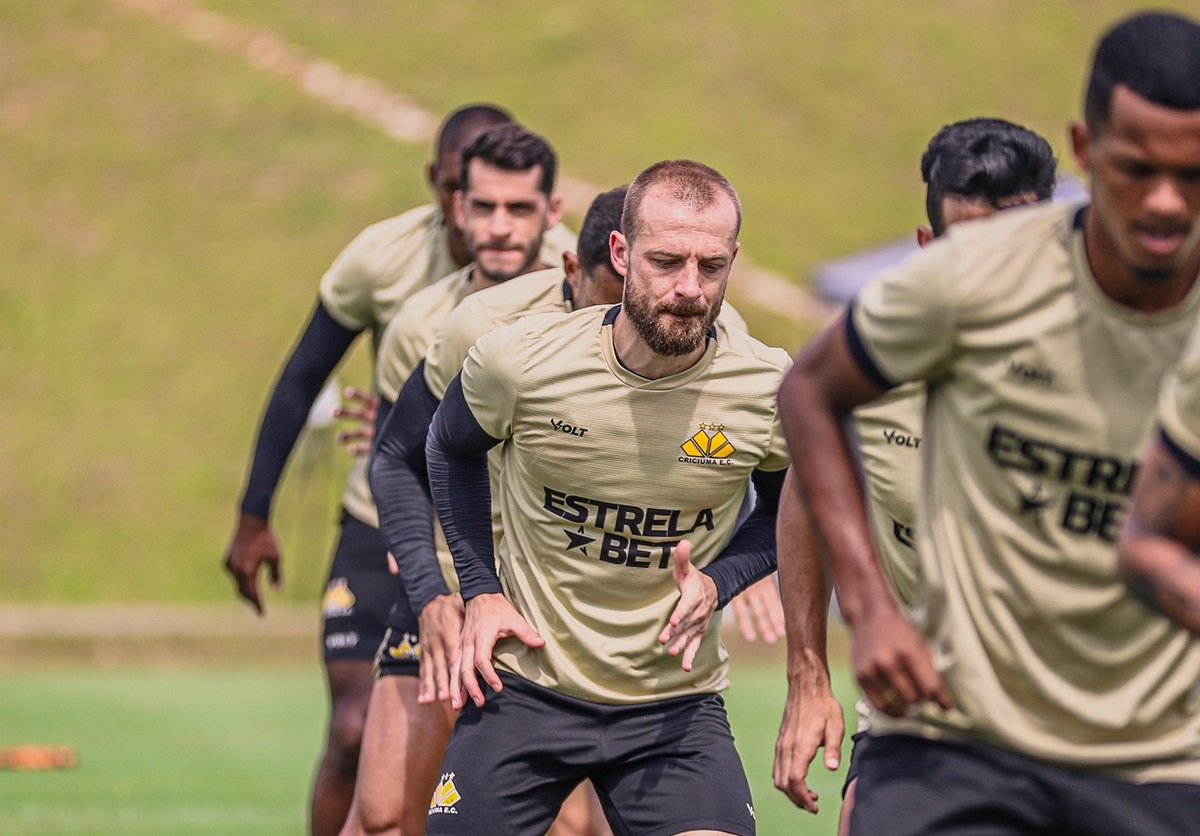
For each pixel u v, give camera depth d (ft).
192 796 98.12
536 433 49.26
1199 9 376.48
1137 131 30.19
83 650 166.30
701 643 50.85
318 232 272.10
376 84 319.06
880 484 46.57
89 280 258.16
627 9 352.28
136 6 332.60
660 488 49.29
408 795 59.41
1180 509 30.25
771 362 50.16
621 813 50.34
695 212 46.34
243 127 299.79
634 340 48.39
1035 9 371.76
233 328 249.75
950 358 34.19
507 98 320.91
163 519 215.92
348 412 75.82
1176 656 34.91
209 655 168.55
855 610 33.96
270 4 342.03
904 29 357.61
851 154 316.60
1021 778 35.70
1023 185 47.32
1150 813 35.06
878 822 36.70
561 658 50.08
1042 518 34.04
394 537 55.83
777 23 354.13
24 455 225.76
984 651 35.14
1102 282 32.78
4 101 301.43
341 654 72.23
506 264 66.44
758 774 107.55
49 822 89.56
